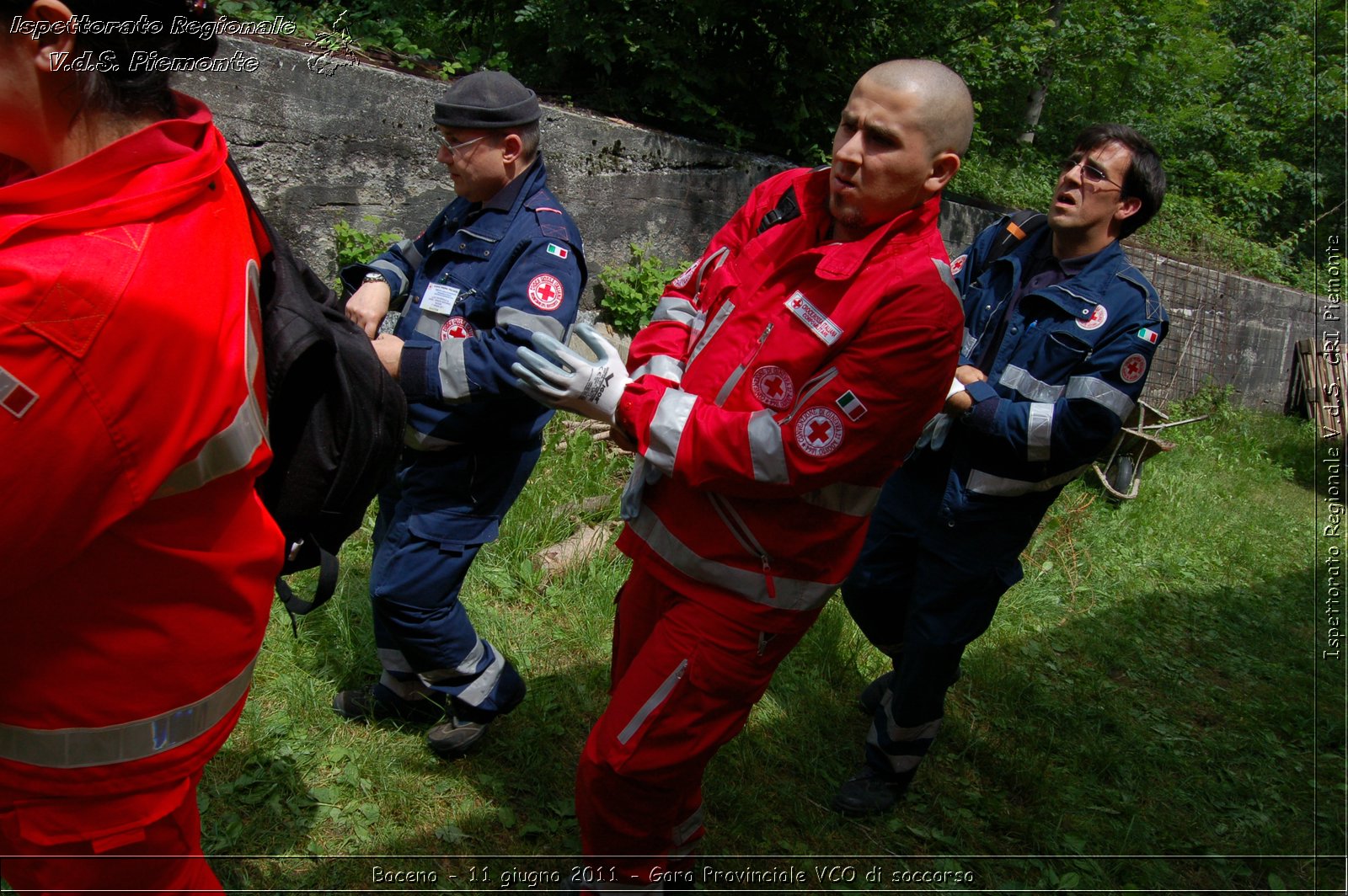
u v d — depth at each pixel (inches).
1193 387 404.2
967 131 77.0
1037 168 430.9
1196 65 548.7
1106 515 240.7
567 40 247.9
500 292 100.3
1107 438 111.0
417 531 103.4
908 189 76.5
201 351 49.4
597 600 149.3
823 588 85.4
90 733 53.6
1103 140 116.0
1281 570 243.4
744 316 82.9
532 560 155.5
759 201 92.2
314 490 64.4
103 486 47.8
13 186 45.5
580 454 179.9
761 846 113.6
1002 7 322.0
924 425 80.7
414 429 99.8
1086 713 157.2
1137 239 469.7
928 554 117.1
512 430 103.8
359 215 203.5
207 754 59.4
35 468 45.5
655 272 237.3
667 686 82.7
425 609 104.7
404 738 115.6
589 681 132.5
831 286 77.8
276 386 58.4
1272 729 166.6
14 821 54.8
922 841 121.3
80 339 45.3
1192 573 227.6
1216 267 480.4
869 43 295.9
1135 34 478.9
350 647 126.9
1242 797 145.3
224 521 55.0
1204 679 180.9
